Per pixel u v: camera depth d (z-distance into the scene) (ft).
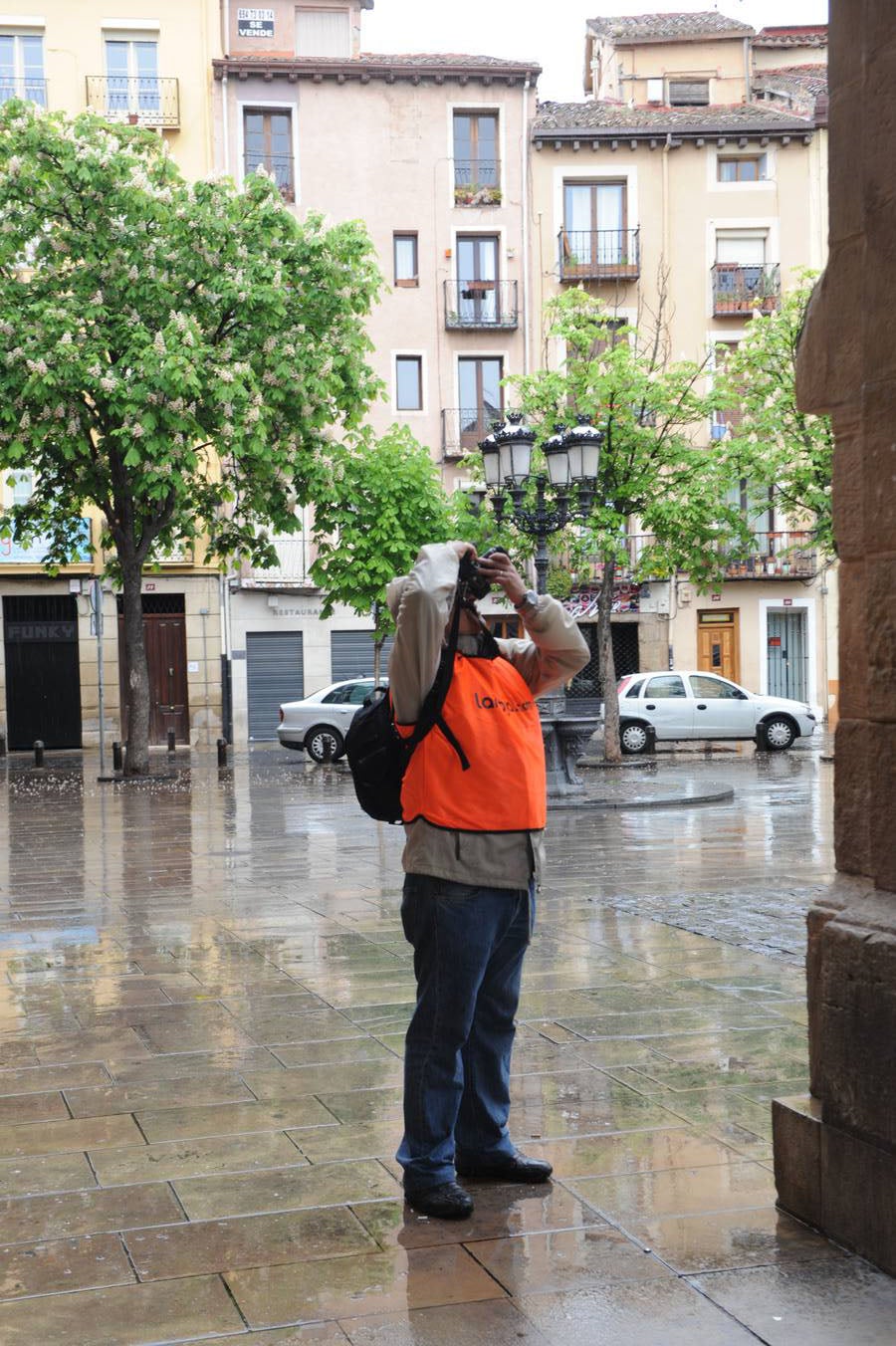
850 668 11.03
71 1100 15.15
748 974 21.30
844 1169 10.59
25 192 69.62
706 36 136.77
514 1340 9.23
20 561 110.42
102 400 70.59
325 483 74.33
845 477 10.94
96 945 25.22
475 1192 12.11
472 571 12.09
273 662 119.24
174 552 113.39
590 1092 15.02
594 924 26.13
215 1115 14.48
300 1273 10.39
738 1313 9.55
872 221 10.38
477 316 122.72
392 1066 16.30
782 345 72.18
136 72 115.96
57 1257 10.75
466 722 11.73
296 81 119.14
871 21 10.36
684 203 124.36
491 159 123.24
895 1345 9.04
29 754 109.19
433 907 11.71
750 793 58.85
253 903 30.17
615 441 77.82
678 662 125.80
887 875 10.39
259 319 69.92
